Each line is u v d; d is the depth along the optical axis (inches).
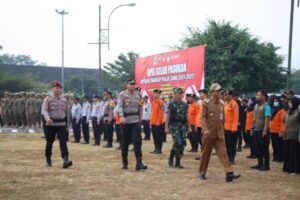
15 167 448.5
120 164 477.4
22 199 305.7
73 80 2600.9
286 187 359.6
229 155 497.4
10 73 2618.1
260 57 1419.8
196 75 770.8
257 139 455.5
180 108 450.0
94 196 316.2
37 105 1055.6
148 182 371.2
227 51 1396.4
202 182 374.9
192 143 621.3
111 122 679.1
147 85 957.2
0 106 1151.6
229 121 493.7
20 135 922.1
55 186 350.6
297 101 433.7
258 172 439.2
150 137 887.1
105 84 2308.1
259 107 456.1
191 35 1512.1
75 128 796.0
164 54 885.8
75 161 501.0
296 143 429.4
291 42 872.3
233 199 311.4
